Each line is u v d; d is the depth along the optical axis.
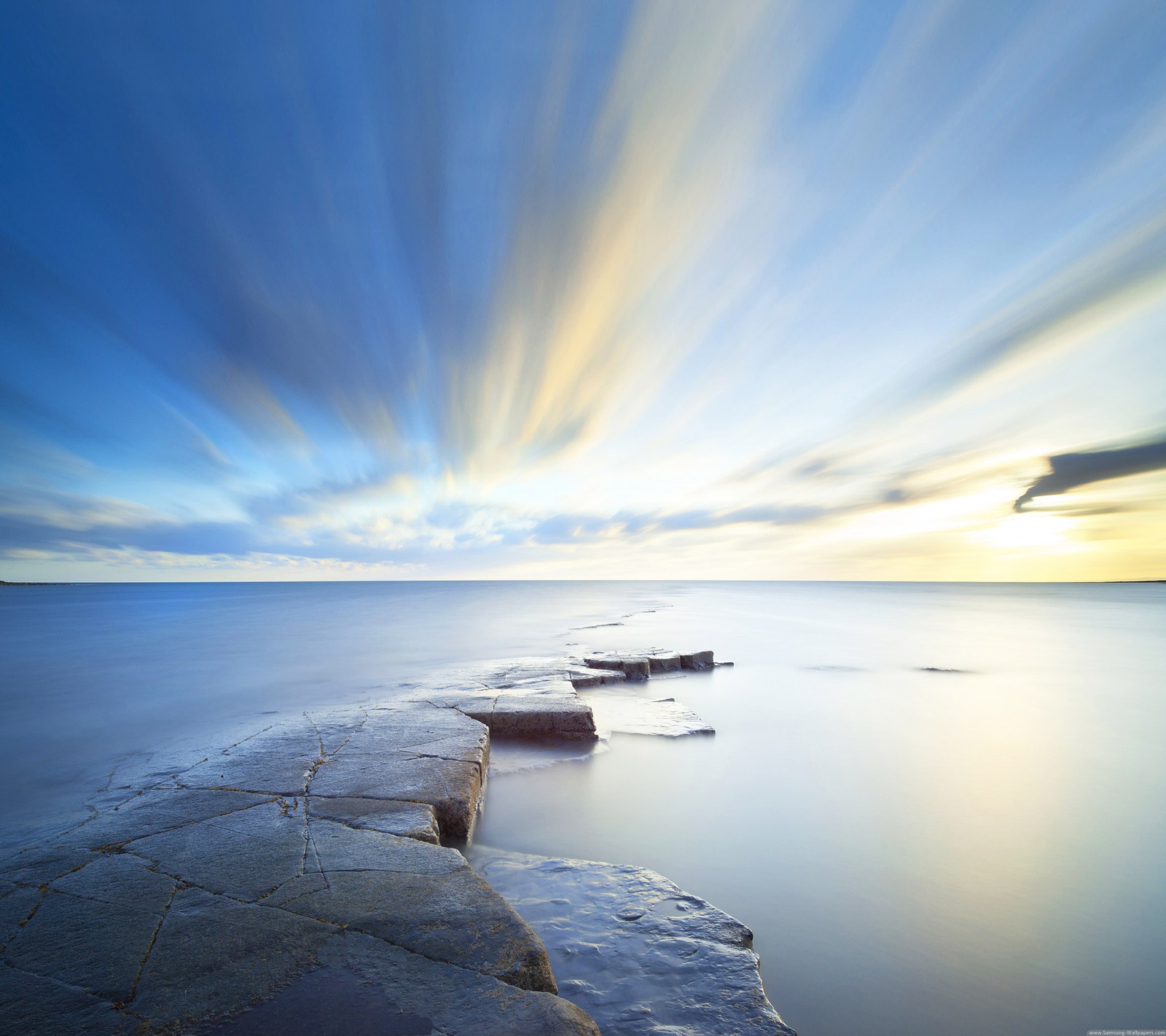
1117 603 48.50
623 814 5.78
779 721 9.59
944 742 8.45
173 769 5.87
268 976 2.58
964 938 3.89
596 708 10.18
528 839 5.19
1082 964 3.64
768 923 4.01
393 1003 2.41
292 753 6.14
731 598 56.38
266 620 30.59
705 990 3.08
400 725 7.27
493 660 14.95
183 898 3.25
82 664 15.61
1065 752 8.02
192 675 13.74
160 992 2.48
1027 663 15.84
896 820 5.75
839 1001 3.26
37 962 2.68
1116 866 4.89
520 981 2.64
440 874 3.54
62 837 4.11
